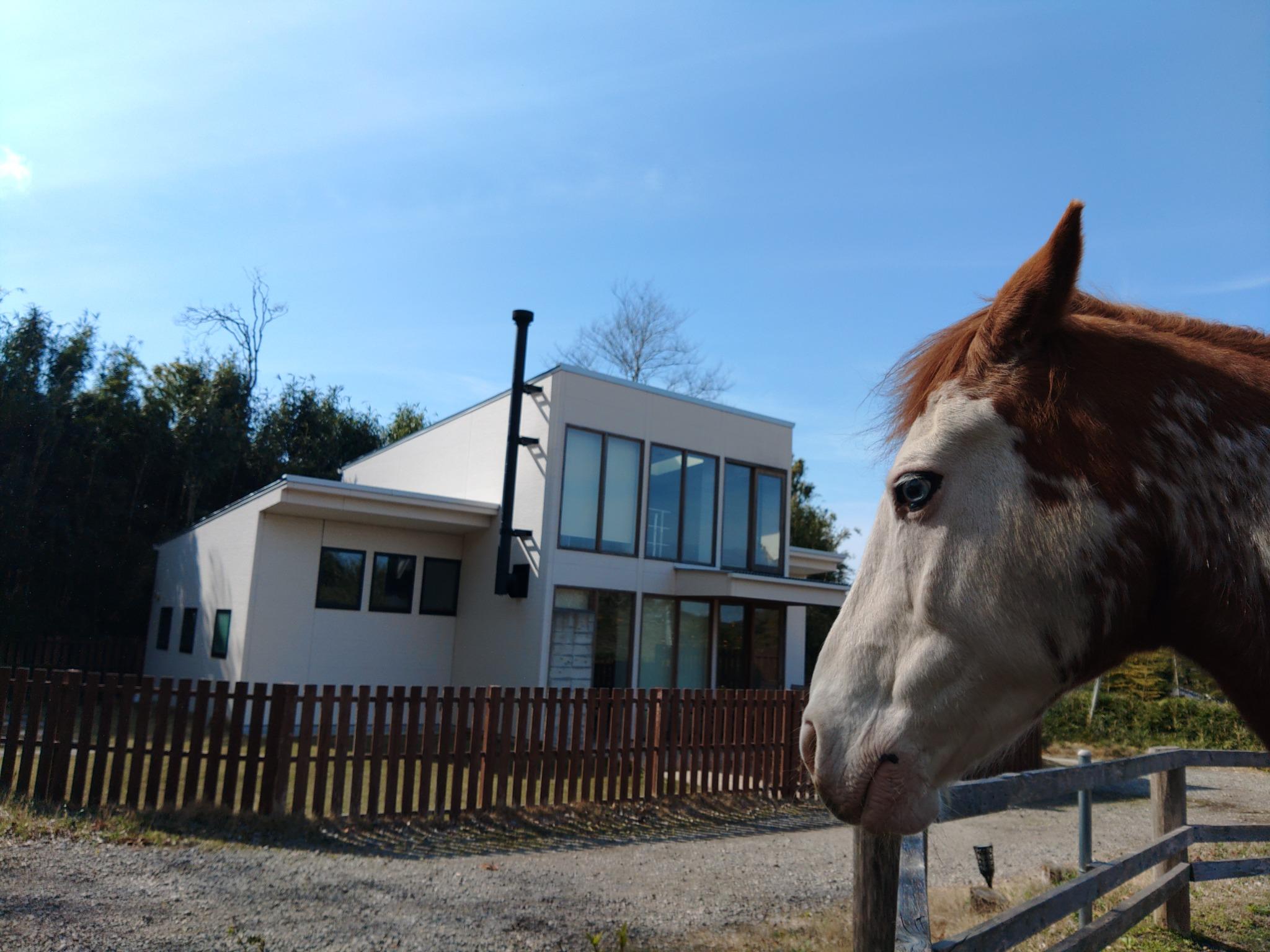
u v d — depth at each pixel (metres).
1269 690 1.33
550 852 7.43
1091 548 1.35
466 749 8.88
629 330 36.12
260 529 14.90
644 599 15.94
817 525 32.34
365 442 33.59
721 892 6.31
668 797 9.64
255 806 7.66
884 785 1.40
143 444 24.33
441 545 16.77
